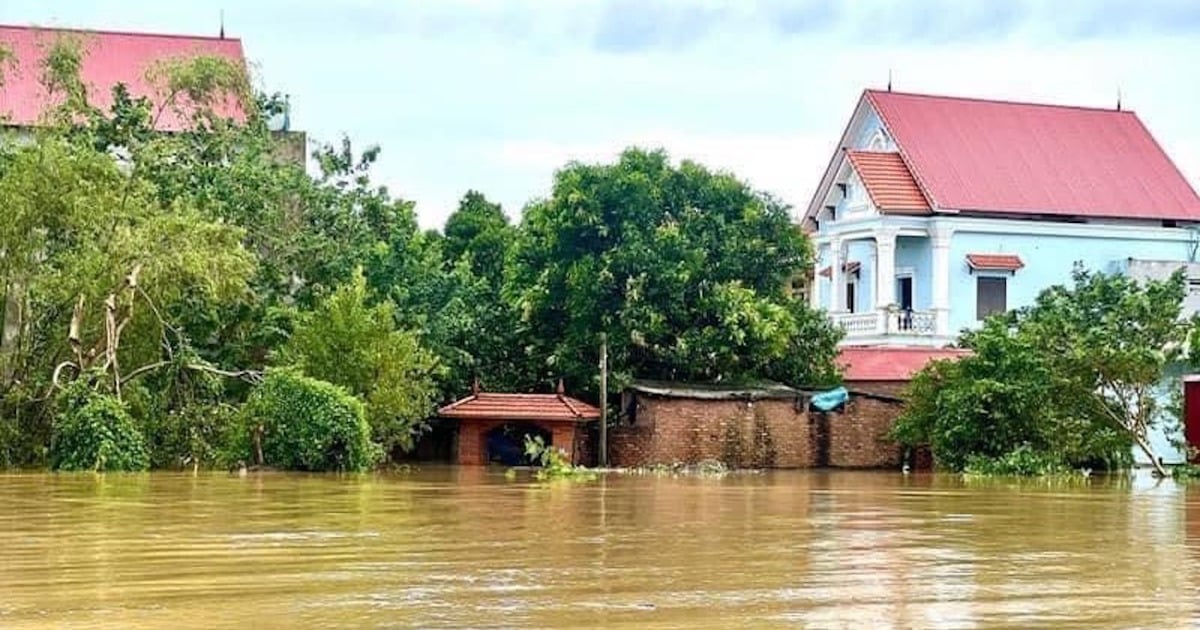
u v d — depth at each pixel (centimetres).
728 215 4947
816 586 1414
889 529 2106
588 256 4759
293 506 2459
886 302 5566
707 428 4581
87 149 3953
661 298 4716
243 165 4597
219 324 4266
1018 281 5725
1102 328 4325
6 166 3988
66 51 4416
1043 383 4278
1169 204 5928
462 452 4522
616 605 1276
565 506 2547
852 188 5841
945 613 1252
